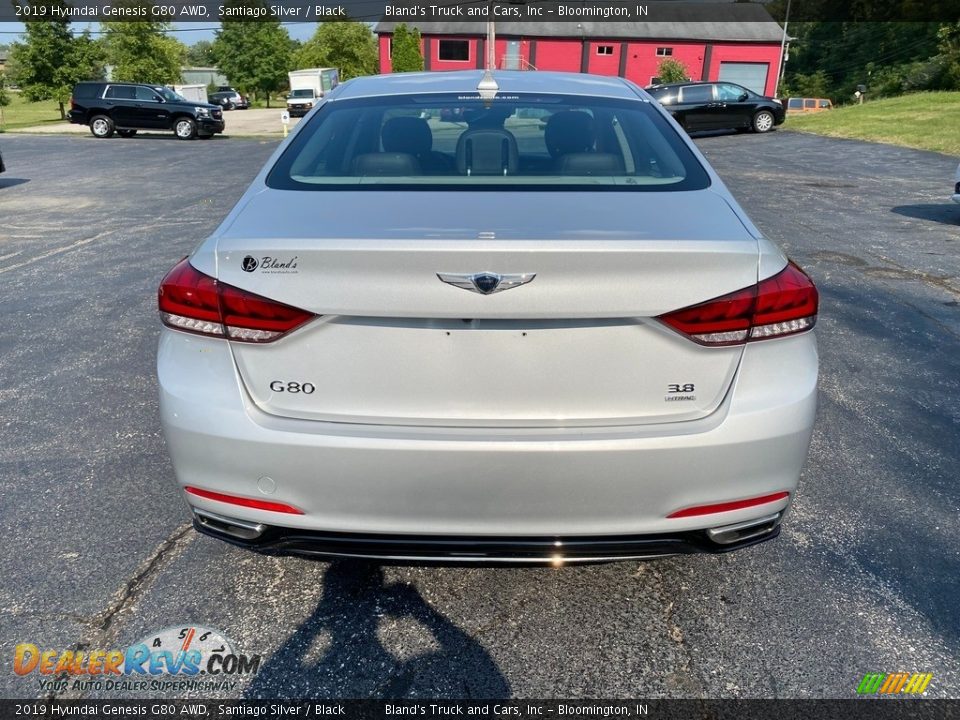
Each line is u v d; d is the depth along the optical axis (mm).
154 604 2271
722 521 1906
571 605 2279
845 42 54281
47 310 5184
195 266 1887
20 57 38281
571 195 2189
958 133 17297
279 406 1879
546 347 1805
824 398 3697
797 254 6672
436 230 1843
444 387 1832
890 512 2734
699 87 21172
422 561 1979
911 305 5188
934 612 2230
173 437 1908
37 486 2920
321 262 1771
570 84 3047
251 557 2496
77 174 13516
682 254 1756
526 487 1818
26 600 2277
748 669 2029
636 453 1790
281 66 71688
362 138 2572
